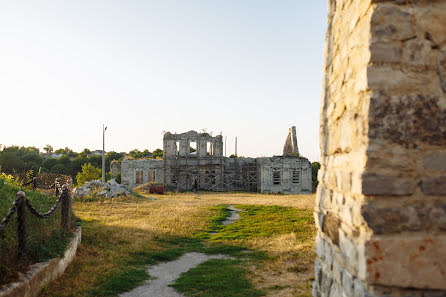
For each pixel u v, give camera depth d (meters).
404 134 2.54
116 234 10.95
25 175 16.17
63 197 8.87
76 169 65.31
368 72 2.62
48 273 6.05
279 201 25.02
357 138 2.78
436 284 2.41
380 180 2.52
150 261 8.59
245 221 15.07
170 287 6.68
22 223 5.76
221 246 10.16
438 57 2.60
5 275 5.00
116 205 20.28
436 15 2.64
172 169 46.56
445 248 2.43
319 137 4.39
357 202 2.68
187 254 9.47
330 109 3.85
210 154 50.03
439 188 2.49
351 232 2.84
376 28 2.64
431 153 2.53
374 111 2.57
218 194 37.75
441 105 2.56
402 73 2.60
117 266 7.82
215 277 7.15
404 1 2.66
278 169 44.34
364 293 2.52
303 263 7.90
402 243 2.46
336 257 3.35
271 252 9.12
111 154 76.50
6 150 54.22
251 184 47.28
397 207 2.50
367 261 2.48
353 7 3.13
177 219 15.05
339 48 3.63
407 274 2.43
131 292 6.43
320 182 4.24
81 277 6.84
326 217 3.79
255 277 7.19
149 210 18.12
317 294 4.14
